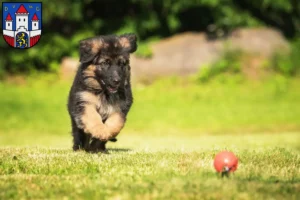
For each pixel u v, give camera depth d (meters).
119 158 8.11
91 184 6.26
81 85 8.72
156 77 24.12
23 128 18.80
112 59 8.60
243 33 25.42
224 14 25.34
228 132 18.20
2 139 16.47
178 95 22.72
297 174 7.11
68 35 25.50
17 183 6.39
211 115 20.42
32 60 24.70
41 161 7.86
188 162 7.59
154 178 6.48
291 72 24.80
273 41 25.41
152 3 25.39
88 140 9.28
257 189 5.95
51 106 21.42
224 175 6.62
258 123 19.39
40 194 5.89
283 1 25.64
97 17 25.97
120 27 25.45
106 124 8.64
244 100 22.19
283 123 19.36
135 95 22.69
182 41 25.20
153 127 19.03
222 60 24.34
